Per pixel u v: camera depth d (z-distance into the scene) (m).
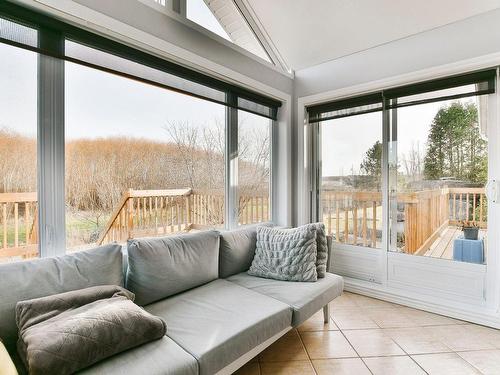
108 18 1.70
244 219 2.95
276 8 2.67
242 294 1.81
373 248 2.90
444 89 2.42
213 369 1.23
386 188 2.79
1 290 1.19
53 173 1.61
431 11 2.28
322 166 3.30
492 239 2.23
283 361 1.75
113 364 1.08
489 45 2.15
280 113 3.27
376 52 2.71
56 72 1.61
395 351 1.85
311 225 2.25
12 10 1.40
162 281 1.71
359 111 2.92
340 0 2.42
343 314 2.39
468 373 1.63
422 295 2.55
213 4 2.54
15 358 1.10
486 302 2.27
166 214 2.36
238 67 2.63
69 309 1.22
